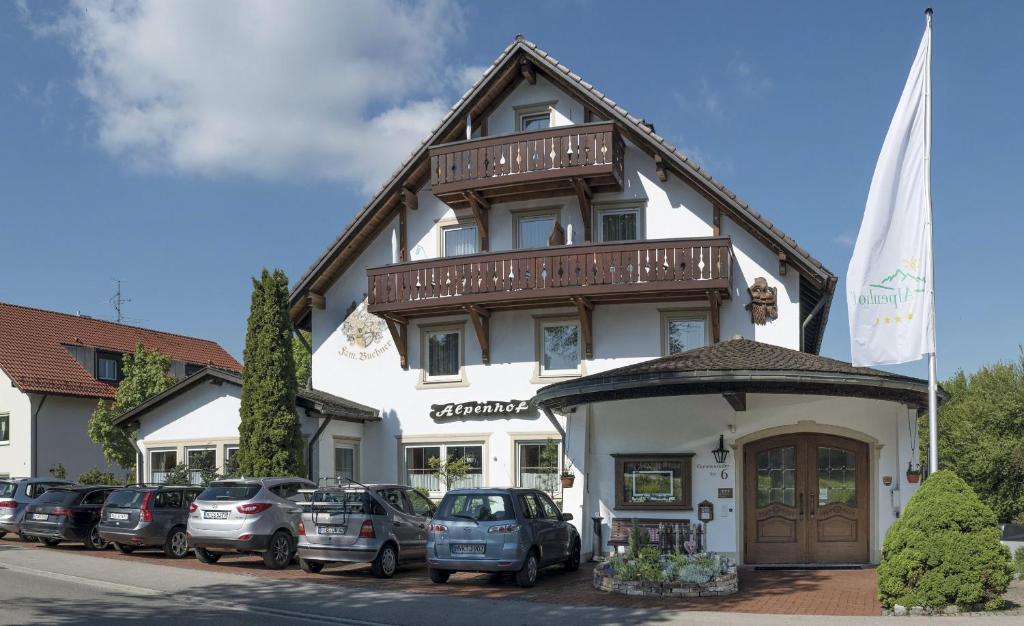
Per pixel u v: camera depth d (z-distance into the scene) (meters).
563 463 22.16
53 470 34.47
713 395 20.02
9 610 12.74
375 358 26.64
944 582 12.48
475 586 15.90
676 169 23.84
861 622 11.92
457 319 25.78
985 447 46.72
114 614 12.63
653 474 20.41
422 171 26.23
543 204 25.45
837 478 19.36
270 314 23.56
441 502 16.22
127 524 19.84
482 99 25.62
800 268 22.52
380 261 27.02
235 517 17.80
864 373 17.50
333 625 12.23
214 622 12.16
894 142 15.34
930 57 15.30
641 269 22.69
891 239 15.31
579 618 12.68
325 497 17.06
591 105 24.59
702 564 15.07
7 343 37.75
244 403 23.41
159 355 34.31
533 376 24.83
